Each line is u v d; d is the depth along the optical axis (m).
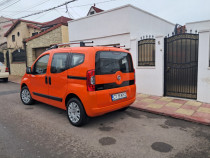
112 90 3.94
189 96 6.07
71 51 4.15
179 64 6.17
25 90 5.98
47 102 5.00
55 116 4.84
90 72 3.59
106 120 4.52
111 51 4.08
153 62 6.80
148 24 8.84
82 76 3.74
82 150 3.03
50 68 4.69
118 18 7.73
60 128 3.99
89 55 3.69
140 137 3.52
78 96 3.83
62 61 4.32
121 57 4.31
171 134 3.65
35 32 19.92
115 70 4.06
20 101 6.61
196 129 3.90
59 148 3.09
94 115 3.72
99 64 3.75
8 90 9.02
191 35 5.77
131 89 4.50
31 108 5.64
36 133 3.72
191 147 3.11
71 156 2.84
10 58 16.66
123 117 4.74
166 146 3.15
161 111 4.94
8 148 3.09
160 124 4.22
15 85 10.79
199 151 2.98
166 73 6.54
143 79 7.07
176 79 6.32
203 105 5.34
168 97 6.45
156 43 6.49
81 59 3.83
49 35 12.38
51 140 3.40
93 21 8.90
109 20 8.12
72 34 10.27
